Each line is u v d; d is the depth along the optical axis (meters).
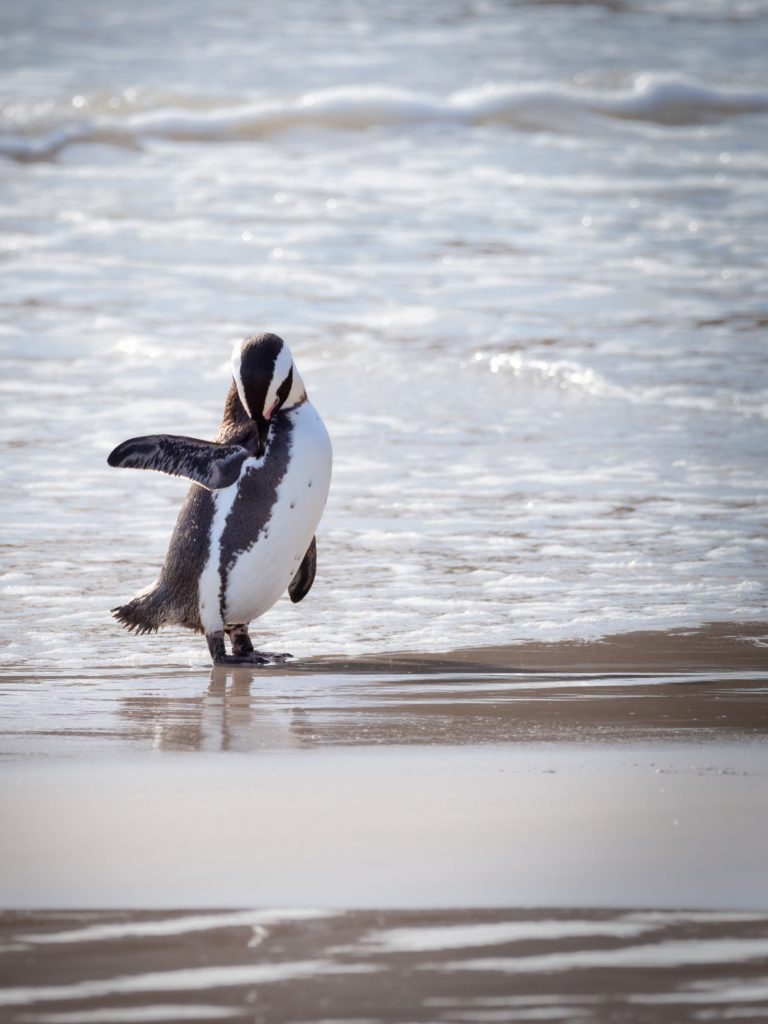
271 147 37.78
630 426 18.41
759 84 44.75
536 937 5.64
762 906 5.93
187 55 48.84
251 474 10.77
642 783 7.46
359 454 17.20
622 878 6.19
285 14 56.47
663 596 12.57
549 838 6.64
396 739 8.48
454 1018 5.01
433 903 5.93
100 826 6.80
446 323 23.22
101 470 16.42
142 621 11.16
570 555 13.77
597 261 27.28
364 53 49.59
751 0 59.81
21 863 6.33
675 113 42.06
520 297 24.83
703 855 6.45
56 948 5.53
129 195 32.44
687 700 9.48
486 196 32.84
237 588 10.84
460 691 9.85
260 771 7.74
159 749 8.26
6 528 14.37
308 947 5.54
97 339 22.06
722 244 28.73
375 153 37.28
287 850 6.50
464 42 51.94
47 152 36.44
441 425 18.42
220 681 10.27
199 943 5.57
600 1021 5.00
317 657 11.04
